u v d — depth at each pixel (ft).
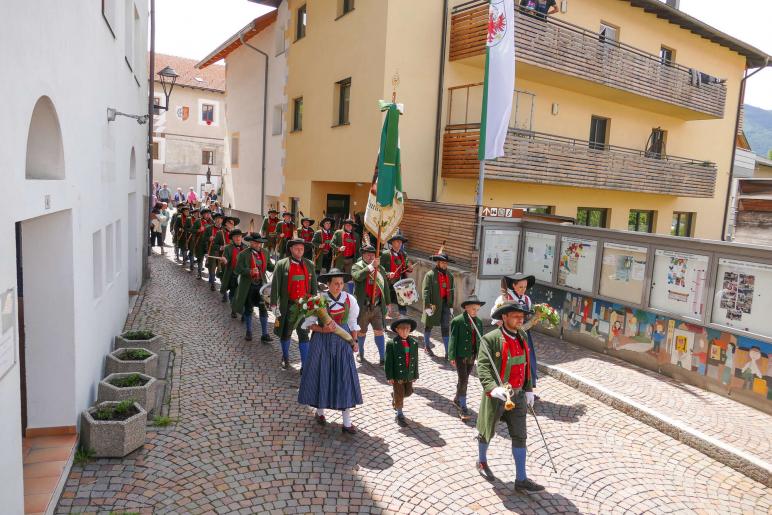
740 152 76.89
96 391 19.79
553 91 51.21
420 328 35.22
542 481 17.44
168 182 124.47
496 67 34.99
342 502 15.62
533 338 33.53
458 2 45.37
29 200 12.23
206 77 130.41
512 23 34.73
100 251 21.44
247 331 30.66
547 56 43.86
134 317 34.12
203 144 102.01
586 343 31.65
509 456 19.02
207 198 88.79
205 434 19.15
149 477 16.16
